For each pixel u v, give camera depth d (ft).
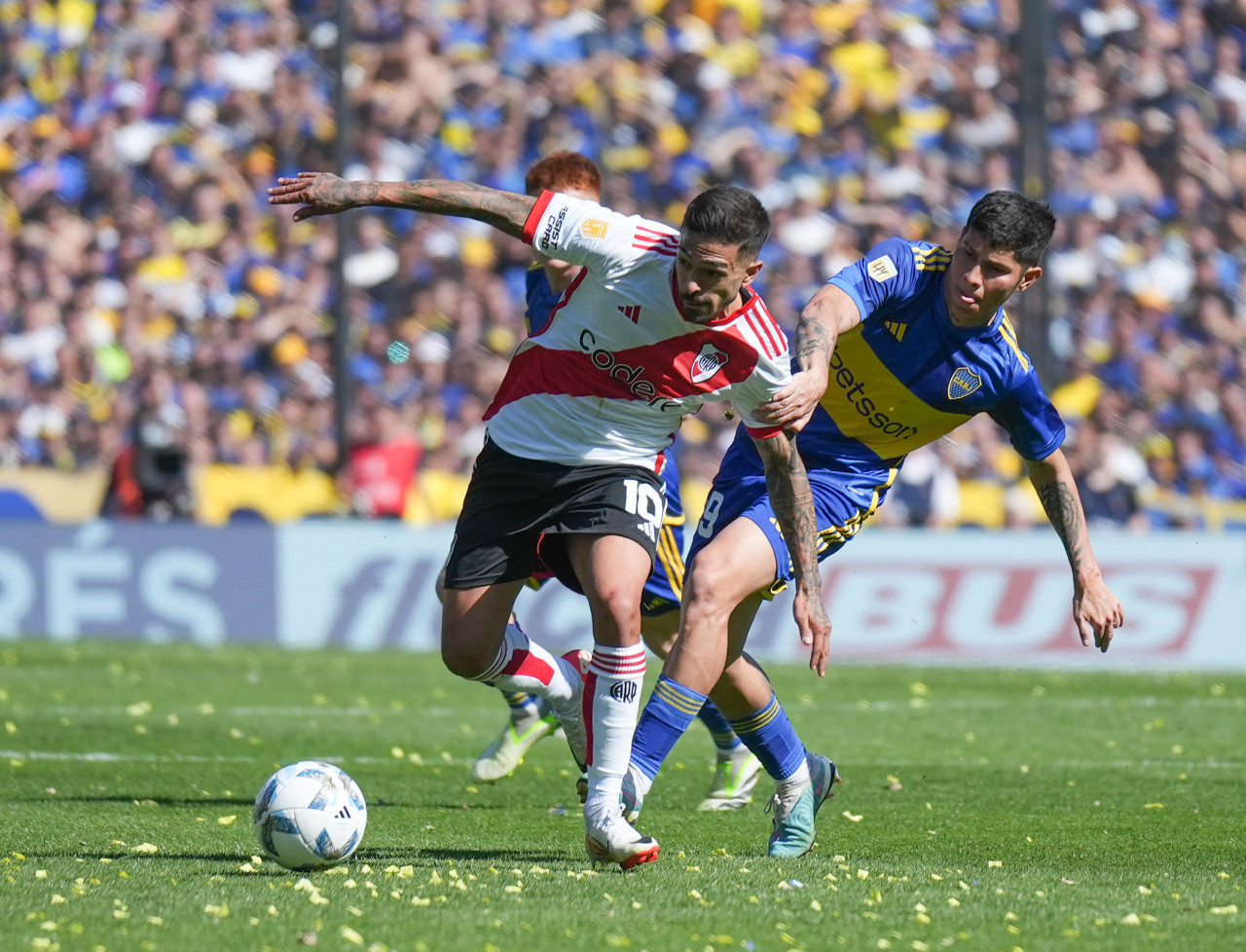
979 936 40.86
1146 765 83.87
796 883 47.06
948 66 208.33
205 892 44.62
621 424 51.34
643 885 46.68
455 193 49.65
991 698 117.19
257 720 98.94
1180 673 139.23
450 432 183.01
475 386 187.11
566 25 208.03
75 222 200.23
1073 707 112.16
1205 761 85.66
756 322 49.32
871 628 146.92
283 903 43.06
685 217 46.68
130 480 162.09
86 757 81.71
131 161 202.80
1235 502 181.16
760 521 53.78
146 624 151.12
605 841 49.01
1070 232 198.80
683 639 52.03
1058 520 60.18
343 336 163.63
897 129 204.74
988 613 146.72
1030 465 60.08
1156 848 58.08
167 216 200.13
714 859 52.60
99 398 187.42
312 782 48.49
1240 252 202.59
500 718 102.99
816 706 111.45
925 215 200.75
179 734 91.91
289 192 49.32
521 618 141.79
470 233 194.29
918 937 40.60
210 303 193.77
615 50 206.69
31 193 202.08
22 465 183.93
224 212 199.82
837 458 58.85
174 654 137.49
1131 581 146.92
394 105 203.00
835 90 205.67
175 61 206.69
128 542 151.33
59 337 192.34
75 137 204.54
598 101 194.90
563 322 51.08
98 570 151.33
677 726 51.65
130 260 197.88
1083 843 59.16
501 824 62.18
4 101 206.69
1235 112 209.36
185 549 151.23
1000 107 206.69
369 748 88.48
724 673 53.93
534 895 44.98
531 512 51.85
